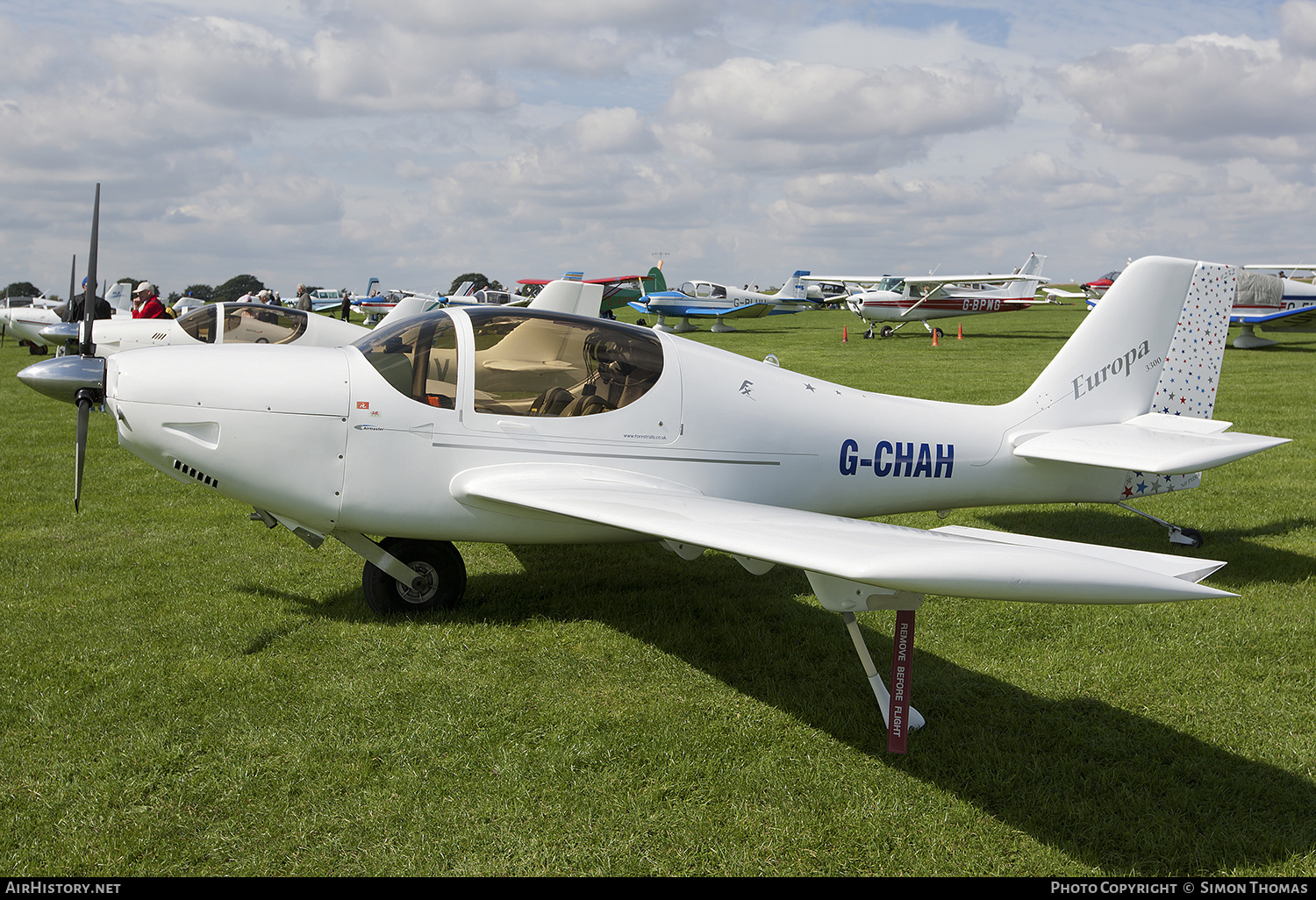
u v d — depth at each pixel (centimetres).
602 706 339
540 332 425
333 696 340
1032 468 522
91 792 271
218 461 396
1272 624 425
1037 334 3127
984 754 306
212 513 635
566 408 423
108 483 727
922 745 313
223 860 244
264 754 296
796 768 297
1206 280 552
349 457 400
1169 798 280
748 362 470
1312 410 1148
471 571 513
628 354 438
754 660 386
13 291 4169
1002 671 376
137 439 396
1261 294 2402
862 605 297
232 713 324
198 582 475
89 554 529
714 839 258
